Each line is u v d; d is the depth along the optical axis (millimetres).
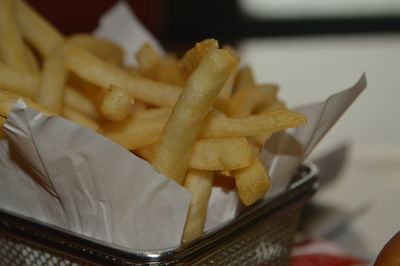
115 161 414
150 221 422
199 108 422
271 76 1572
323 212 567
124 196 419
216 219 447
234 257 441
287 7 2291
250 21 2236
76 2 1515
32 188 442
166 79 482
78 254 419
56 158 419
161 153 428
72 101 478
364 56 1851
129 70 511
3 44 490
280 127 431
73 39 497
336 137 970
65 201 431
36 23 508
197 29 2203
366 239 548
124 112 428
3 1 492
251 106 468
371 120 1104
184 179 441
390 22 2260
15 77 475
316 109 448
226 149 424
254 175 425
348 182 630
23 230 433
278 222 461
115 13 563
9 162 442
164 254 406
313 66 1707
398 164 690
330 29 2266
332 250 503
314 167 479
